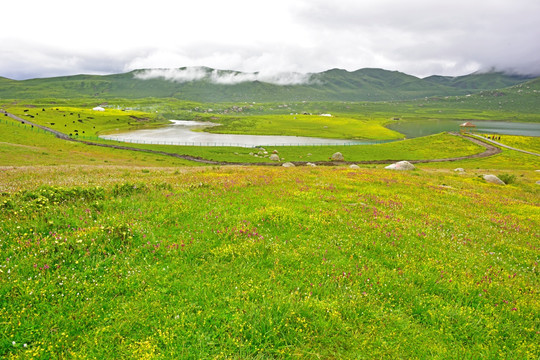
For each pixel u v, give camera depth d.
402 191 24.25
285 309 6.93
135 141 157.00
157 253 9.08
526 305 8.15
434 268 9.91
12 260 7.53
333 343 6.29
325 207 15.66
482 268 10.35
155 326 6.24
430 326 7.15
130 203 12.92
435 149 143.12
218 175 24.92
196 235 10.34
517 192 35.31
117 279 7.55
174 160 101.50
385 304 7.78
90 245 8.68
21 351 5.36
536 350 6.55
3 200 11.28
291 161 110.75
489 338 6.88
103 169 33.47
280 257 9.51
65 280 7.20
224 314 6.75
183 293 7.29
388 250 11.05
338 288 8.16
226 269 8.56
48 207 10.73
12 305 6.24
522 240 14.39
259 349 5.99
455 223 15.83
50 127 170.50
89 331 5.98
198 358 5.60
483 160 119.25
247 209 13.80
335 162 110.94
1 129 110.44
